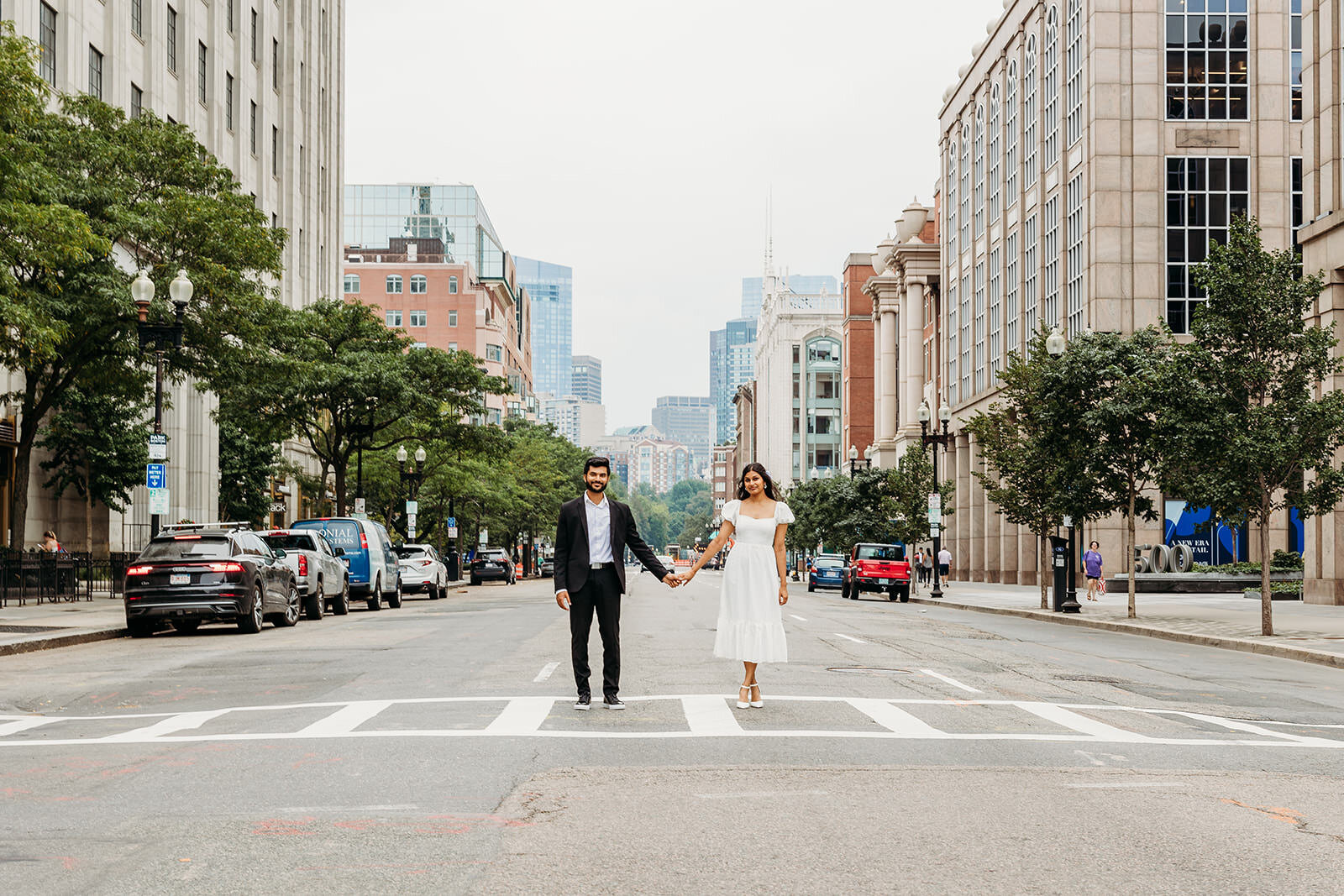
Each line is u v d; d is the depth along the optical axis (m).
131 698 13.07
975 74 69.44
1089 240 50.66
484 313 121.38
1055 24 55.75
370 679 14.39
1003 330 63.78
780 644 11.53
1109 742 10.03
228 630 24.48
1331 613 31.78
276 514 58.28
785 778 8.24
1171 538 50.72
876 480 62.97
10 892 5.60
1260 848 6.50
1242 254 25.42
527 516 87.38
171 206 28.20
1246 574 47.94
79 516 41.28
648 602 37.66
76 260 23.03
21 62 21.52
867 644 20.23
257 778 8.27
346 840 6.56
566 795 7.67
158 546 22.27
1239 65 50.44
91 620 24.00
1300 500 25.00
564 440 108.69
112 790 7.91
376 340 45.28
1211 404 25.00
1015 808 7.43
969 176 71.12
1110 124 50.12
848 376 118.44
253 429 43.03
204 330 29.11
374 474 58.00
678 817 7.10
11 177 21.31
